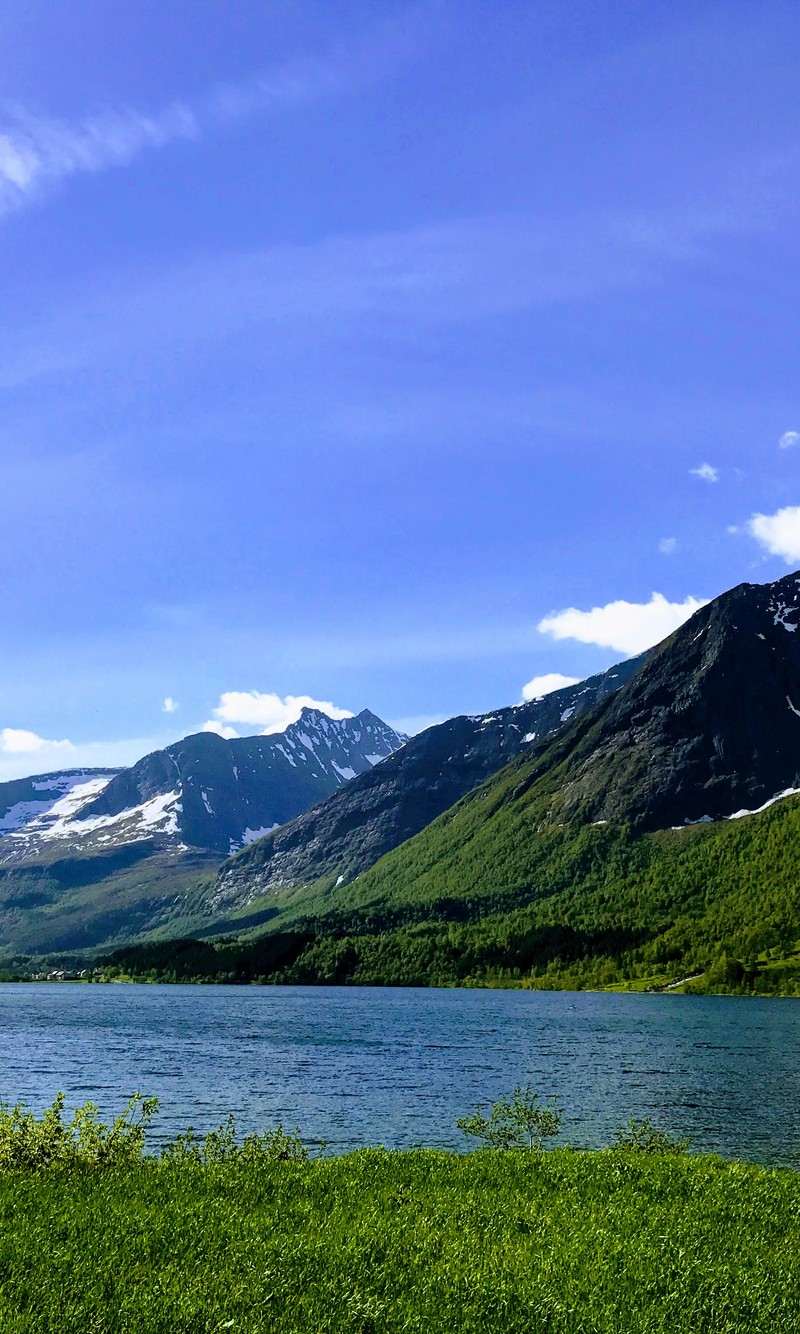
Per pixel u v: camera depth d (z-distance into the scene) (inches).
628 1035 5787.4
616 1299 837.8
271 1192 1176.2
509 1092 3248.0
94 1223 980.6
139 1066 4062.5
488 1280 863.1
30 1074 3767.2
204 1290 800.3
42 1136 1341.0
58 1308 745.0
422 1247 948.6
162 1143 2229.3
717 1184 1322.6
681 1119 2770.7
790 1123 2736.2
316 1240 951.6
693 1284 886.4
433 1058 4441.4
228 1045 5103.3
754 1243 1024.2
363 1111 2797.7
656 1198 1232.2
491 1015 7691.9
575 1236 1016.2
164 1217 1015.0
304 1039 5502.0
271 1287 817.5
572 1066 4128.9
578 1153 1610.5
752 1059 4490.7
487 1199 1175.0
